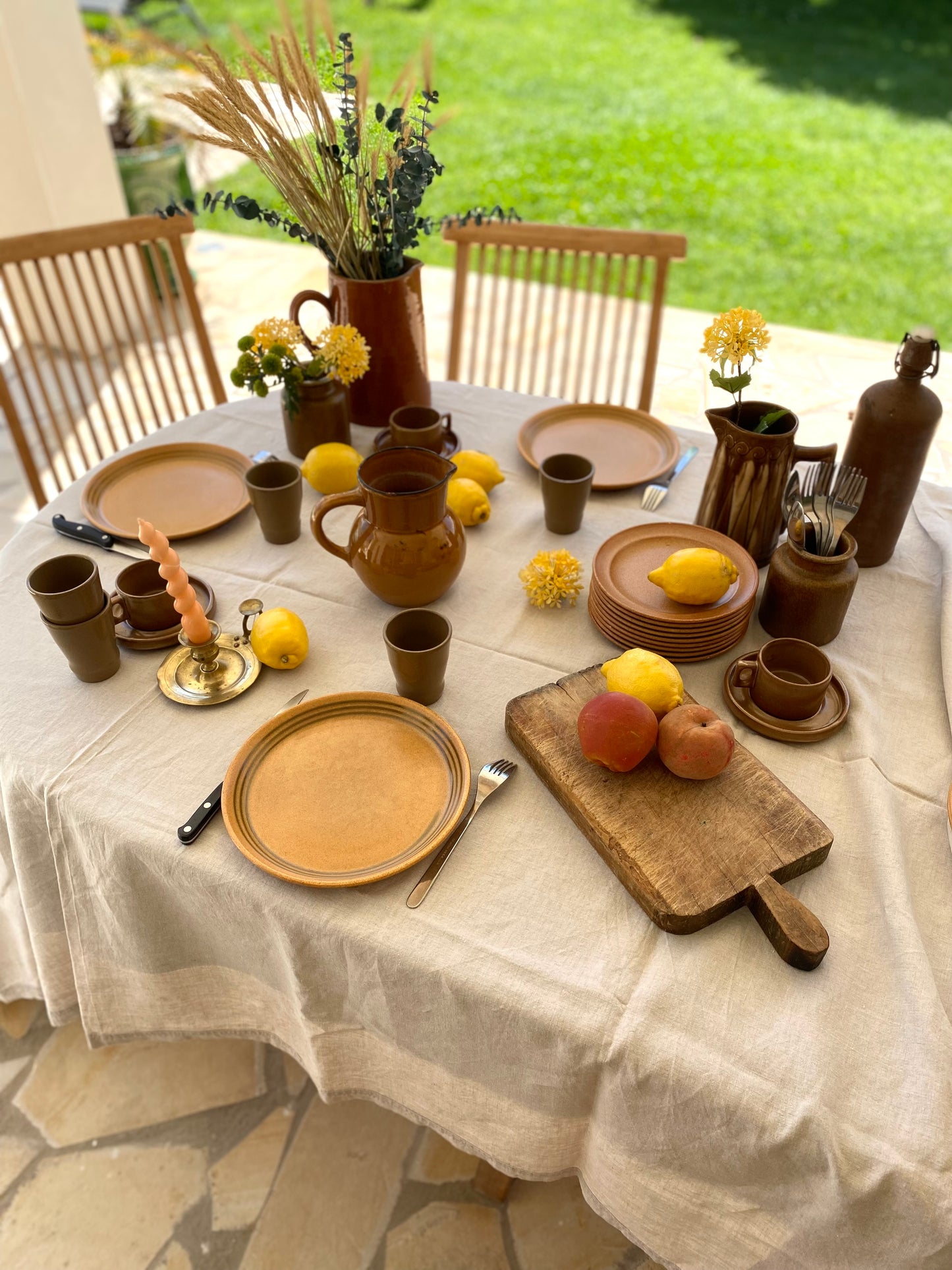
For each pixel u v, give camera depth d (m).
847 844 0.92
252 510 1.42
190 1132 1.45
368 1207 1.37
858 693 1.07
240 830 0.92
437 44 7.69
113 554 1.31
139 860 0.93
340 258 1.43
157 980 1.06
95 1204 1.38
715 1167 0.79
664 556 1.20
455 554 1.17
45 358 3.53
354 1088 1.05
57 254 1.89
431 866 0.89
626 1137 0.83
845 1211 0.73
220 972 1.07
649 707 0.94
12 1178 1.41
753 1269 0.85
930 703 1.08
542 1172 0.96
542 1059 0.82
